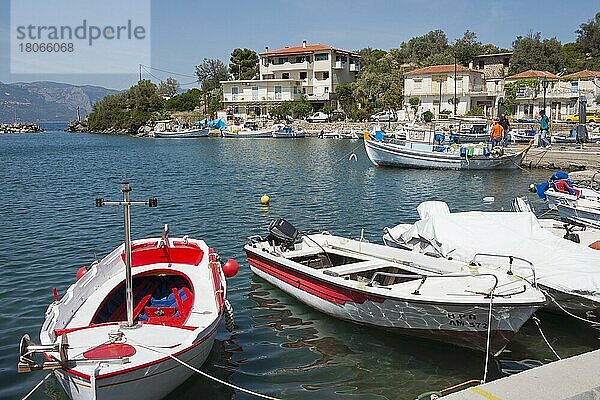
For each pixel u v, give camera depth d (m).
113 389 7.20
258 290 13.27
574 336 10.66
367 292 10.20
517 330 9.23
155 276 11.32
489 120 57.94
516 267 11.32
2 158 56.38
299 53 93.38
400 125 71.50
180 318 9.23
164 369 7.65
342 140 74.19
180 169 42.94
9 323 11.38
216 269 10.76
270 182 34.28
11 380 9.08
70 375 7.24
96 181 36.03
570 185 20.77
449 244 12.62
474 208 25.78
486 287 9.85
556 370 6.14
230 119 95.50
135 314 9.93
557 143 46.34
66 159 54.41
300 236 14.08
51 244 18.12
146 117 111.88
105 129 126.00
